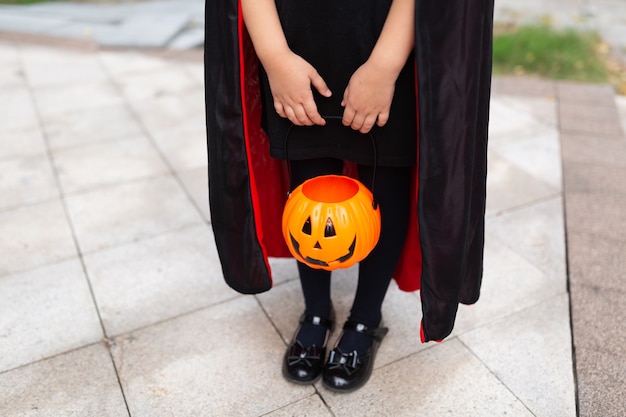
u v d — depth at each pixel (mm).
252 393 1615
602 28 5906
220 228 1472
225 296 1996
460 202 1271
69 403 1592
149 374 1682
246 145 1369
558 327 1831
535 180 2719
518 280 2043
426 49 1153
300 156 1454
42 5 6590
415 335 1809
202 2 6645
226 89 1299
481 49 1188
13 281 2080
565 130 3277
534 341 1777
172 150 3023
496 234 2312
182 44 4926
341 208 1381
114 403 1589
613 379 1636
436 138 1208
